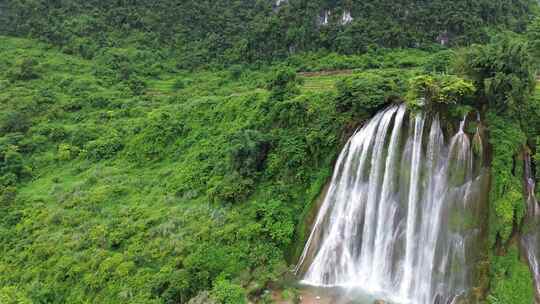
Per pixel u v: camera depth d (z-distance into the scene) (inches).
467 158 916.6
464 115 928.3
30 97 2042.3
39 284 1088.8
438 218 914.1
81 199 1370.6
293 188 1119.0
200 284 930.7
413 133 971.3
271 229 1040.2
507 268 827.4
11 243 1283.2
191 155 1466.5
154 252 1040.2
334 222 1047.0
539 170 887.1
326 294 932.6
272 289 947.3
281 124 1269.7
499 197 857.5
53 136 1811.0
